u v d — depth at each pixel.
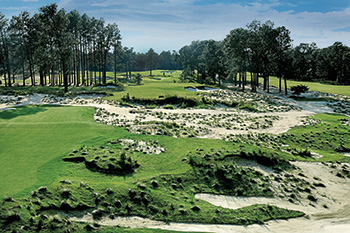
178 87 68.00
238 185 18.59
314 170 22.66
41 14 57.75
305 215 16.03
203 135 30.14
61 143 22.45
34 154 19.55
